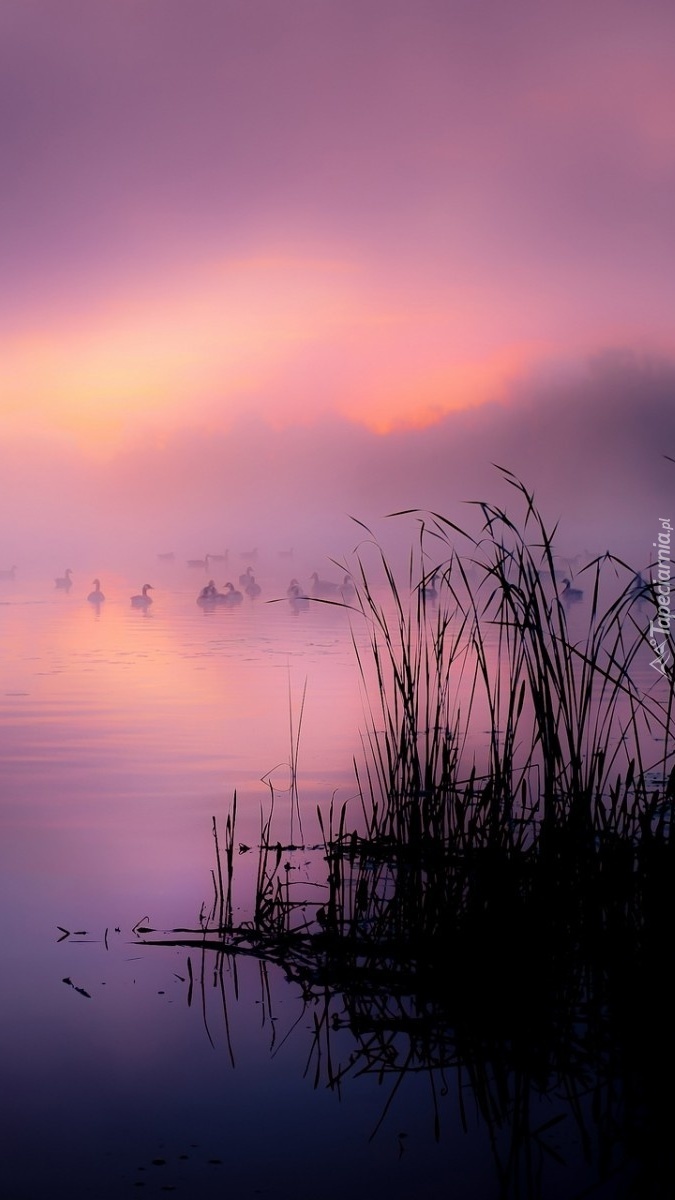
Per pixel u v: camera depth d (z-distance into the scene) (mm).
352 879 5402
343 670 14812
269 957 4469
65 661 16438
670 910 3982
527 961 4133
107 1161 2973
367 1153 3031
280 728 10367
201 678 14219
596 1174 2938
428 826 5066
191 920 4918
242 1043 3715
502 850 4438
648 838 4211
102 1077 3455
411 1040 3740
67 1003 4035
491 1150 3055
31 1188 2855
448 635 19078
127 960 4461
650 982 3881
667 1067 3498
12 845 6281
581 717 4516
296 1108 3275
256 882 5465
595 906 4254
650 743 8781
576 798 4461
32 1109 3289
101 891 5387
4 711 11633
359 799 7375
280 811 7066
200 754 9141
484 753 8438
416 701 5266
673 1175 2932
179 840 6383
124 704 12055
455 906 4488
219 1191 2838
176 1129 3164
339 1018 3900
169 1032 3799
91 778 8227
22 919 4973
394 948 4422
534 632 4516
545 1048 3654
